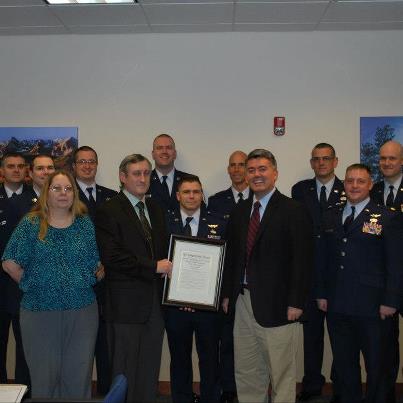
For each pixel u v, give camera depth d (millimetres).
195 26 4020
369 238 2773
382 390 2791
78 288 2418
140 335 2576
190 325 3006
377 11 3703
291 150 4137
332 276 2900
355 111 4117
